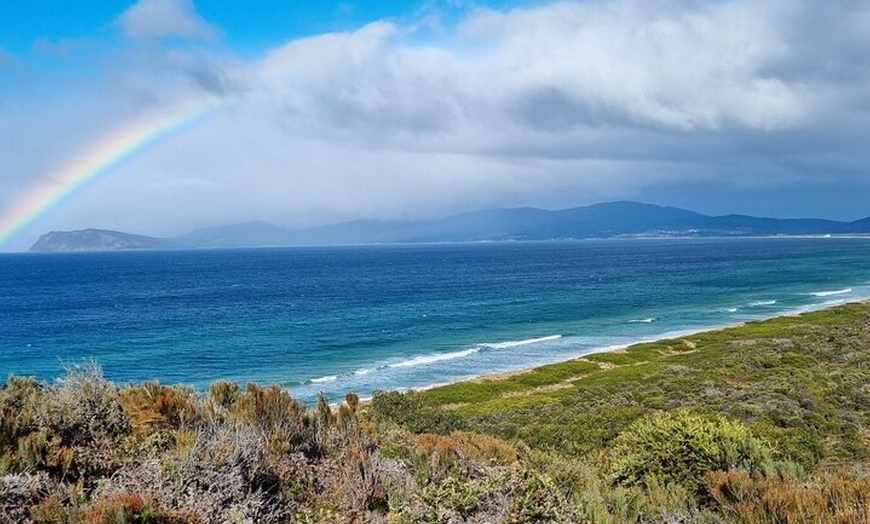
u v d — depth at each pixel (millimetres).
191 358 51156
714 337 54719
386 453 7434
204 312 83812
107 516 4562
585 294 100062
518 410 29250
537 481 5836
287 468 6242
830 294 91438
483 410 31141
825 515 6043
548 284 120312
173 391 7281
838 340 45688
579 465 8508
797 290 98562
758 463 8383
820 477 7809
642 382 35688
